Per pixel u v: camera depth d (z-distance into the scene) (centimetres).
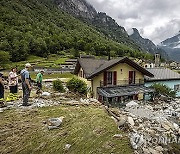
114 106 2598
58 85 2541
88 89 2991
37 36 17812
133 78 3275
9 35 15562
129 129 1041
